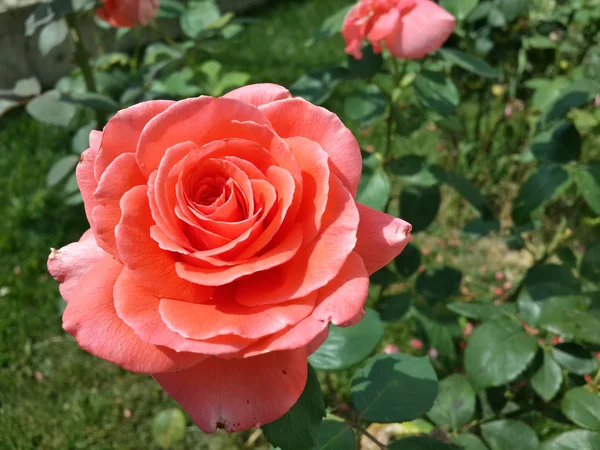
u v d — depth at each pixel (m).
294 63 0.99
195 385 0.16
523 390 0.40
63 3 0.39
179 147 0.16
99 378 0.54
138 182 0.17
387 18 0.31
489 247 0.65
